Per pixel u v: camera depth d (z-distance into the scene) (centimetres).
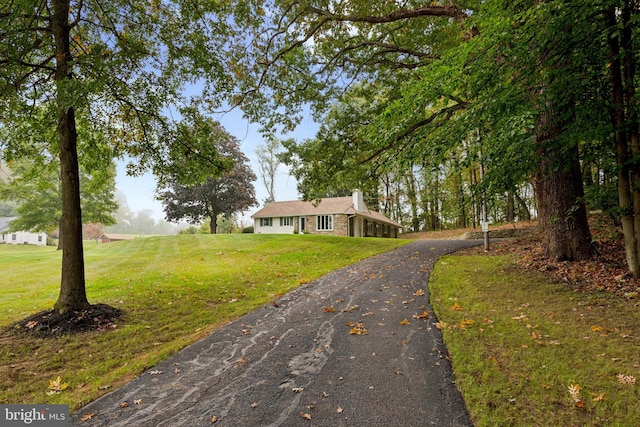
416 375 330
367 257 1171
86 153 789
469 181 2848
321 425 256
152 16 626
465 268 830
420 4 975
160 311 591
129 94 653
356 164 1320
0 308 614
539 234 1127
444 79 559
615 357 342
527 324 444
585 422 247
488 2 544
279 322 513
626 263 656
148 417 274
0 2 499
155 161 778
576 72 544
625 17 505
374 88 1247
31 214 2539
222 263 1167
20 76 537
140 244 1909
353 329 466
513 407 269
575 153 626
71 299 539
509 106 541
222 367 363
